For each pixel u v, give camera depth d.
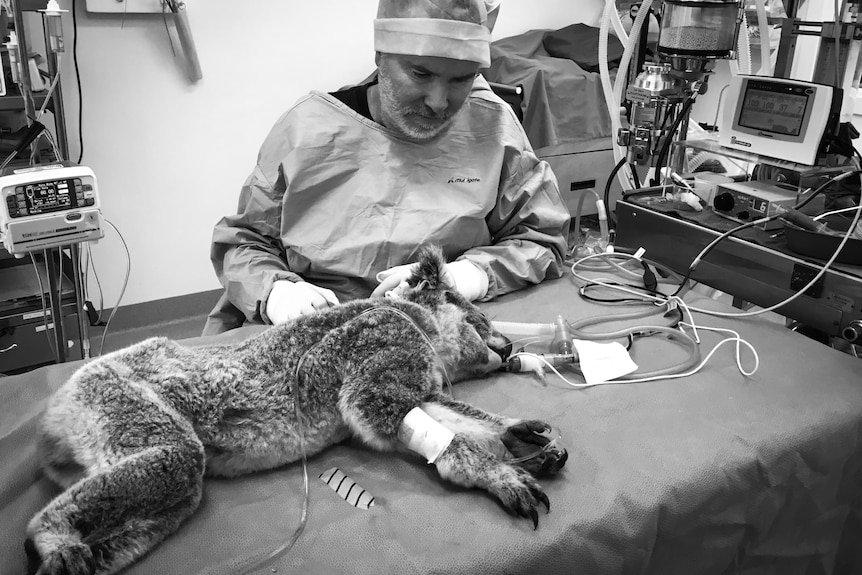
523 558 0.80
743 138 1.61
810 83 1.46
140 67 2.68
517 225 1.69
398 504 0.87
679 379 1.19
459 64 1.39
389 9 1.43
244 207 1.62
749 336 1.34
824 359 1.25
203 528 0.82
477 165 1.62
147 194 2.84
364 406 0.93
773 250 1.39
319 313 1.02
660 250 1.66
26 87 1.70
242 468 0.91
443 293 1.22
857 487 1.16
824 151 1.50
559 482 0.93
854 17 1.65
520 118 2.61
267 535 0.82
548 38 3.17
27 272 2.22
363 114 1.60
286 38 2.95
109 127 2.68
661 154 1.79
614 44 2.98
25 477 0.92
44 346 2.15
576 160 2.85
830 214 1.46
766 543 1.07
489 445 0.94
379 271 1.51
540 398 1.14
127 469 0.75
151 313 2.98
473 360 1.17
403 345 0.99
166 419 0.82
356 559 0.79
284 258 1.61
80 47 2.54
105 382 0.86
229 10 2.79
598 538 0.86
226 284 1.50
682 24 1.58
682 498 0.93
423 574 0.77
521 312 1.46
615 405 1.11
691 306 1.46
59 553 0.68
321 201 1.55
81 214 1.37
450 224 1.54
